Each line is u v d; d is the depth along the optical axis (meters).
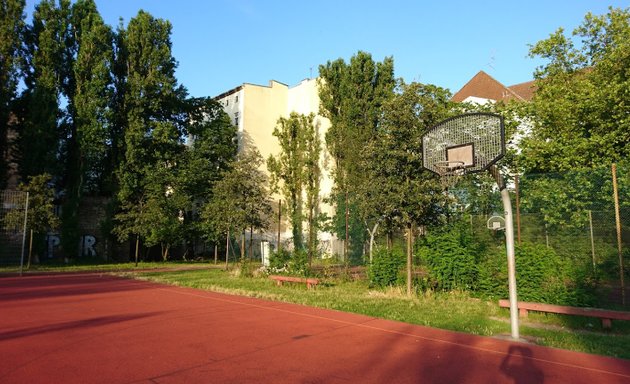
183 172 31.89
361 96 30.23
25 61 29.47
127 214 27.88
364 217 13.99
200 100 36.97
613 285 11.73
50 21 29.39
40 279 19.47
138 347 7.20
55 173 28.39
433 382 5.62
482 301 12.16
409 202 12.55
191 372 5.88
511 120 20.61
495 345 7.66
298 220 33.31
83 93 29.53
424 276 14.49
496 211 15.63
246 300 12.88
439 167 10.58
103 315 10.22
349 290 14.70
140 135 30.14
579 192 14.38
